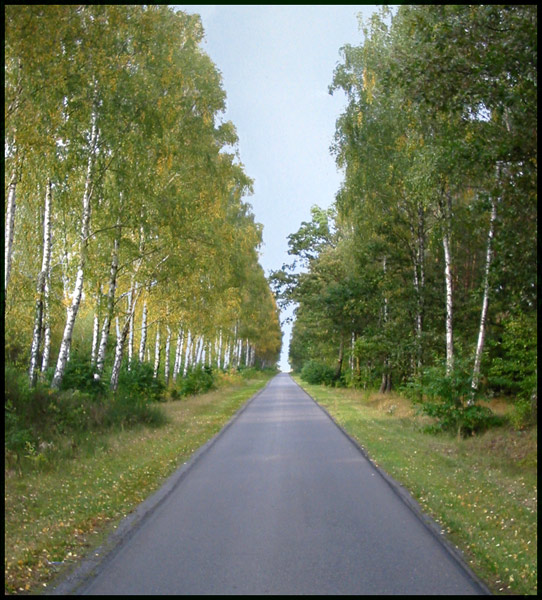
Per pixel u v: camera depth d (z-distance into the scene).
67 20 12.63
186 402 32.22
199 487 10.87
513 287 12.48
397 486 10.93
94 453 13.88
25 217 21.86
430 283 29.14
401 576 6.22
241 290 41.31
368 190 24.61
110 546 7.25
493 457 14.16
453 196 21.05
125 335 26.23
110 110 16.81
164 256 24.03
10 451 12.02
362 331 40.41
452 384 18.11
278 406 32.56
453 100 12.26
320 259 43.81
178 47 21.67
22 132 12.52
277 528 8.06
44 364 22.77
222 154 27.09
